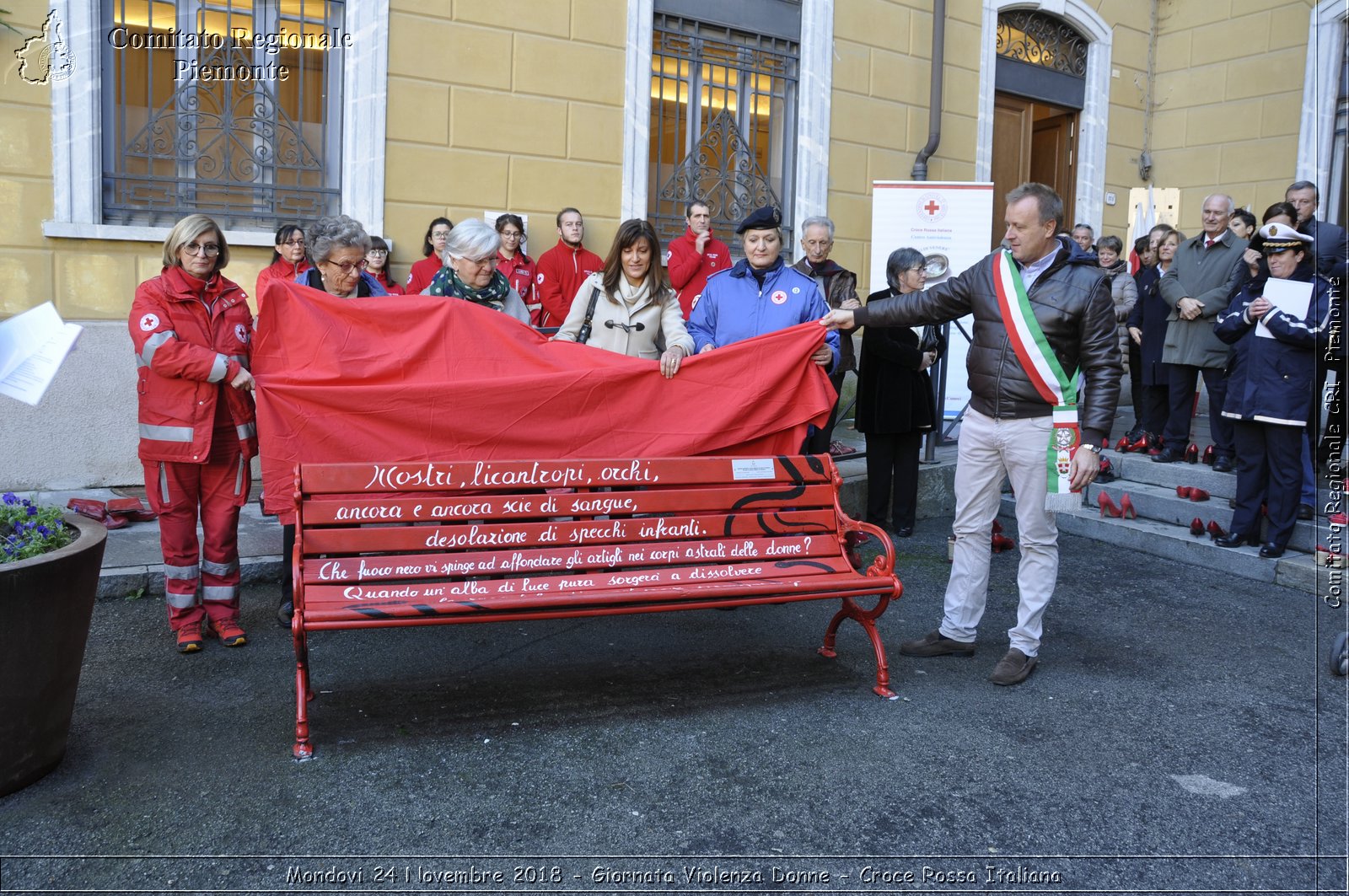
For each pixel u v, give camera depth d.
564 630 4.83
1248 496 6.07
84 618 3.27
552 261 7.28
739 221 8.83
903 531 6.75
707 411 4.42
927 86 9.64
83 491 6.28
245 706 3.82
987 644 4.83
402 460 4.05
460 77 7.23
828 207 9.14
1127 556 6.52
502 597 3.61
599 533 3.93
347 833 2.98
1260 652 4.80
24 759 3.13
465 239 4.34
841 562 4.20
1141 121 11.48
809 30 8.80
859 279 9.45
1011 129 10.62
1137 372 8.13
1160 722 3.97
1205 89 11.10
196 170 6.59
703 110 8.55
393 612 3.40
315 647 4.48
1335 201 10.20
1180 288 6.97
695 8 8.32
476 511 3.79
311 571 3.55
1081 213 11.16
